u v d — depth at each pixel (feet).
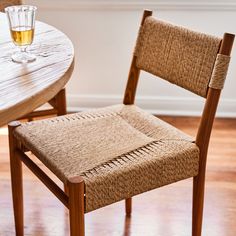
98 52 8.30
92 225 5.78
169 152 4.36
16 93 3.44
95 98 8.63
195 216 4.80
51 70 3.89
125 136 4.65
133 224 5.82
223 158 7.26
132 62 5.26
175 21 8.02
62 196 4.15
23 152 4.82
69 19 8.09
